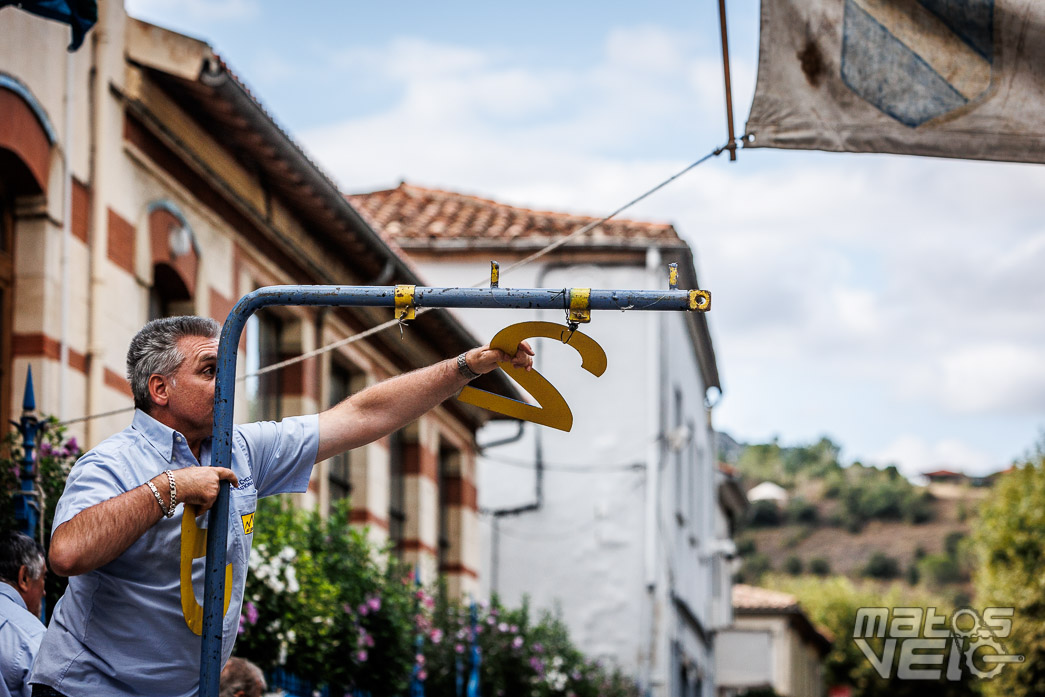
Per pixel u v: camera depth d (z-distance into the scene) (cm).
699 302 421
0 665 555
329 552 1115
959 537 14312
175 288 1102
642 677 2095
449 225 2217
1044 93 663
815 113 676
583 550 2144
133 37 1008
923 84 670
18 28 870
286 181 1212
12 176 892
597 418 2158
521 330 439
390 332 1545
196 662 429
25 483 720
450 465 1880
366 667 1134
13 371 892
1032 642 3097
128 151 1009
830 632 5369
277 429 461
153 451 432
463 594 1516
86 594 419
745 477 17088
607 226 2200
